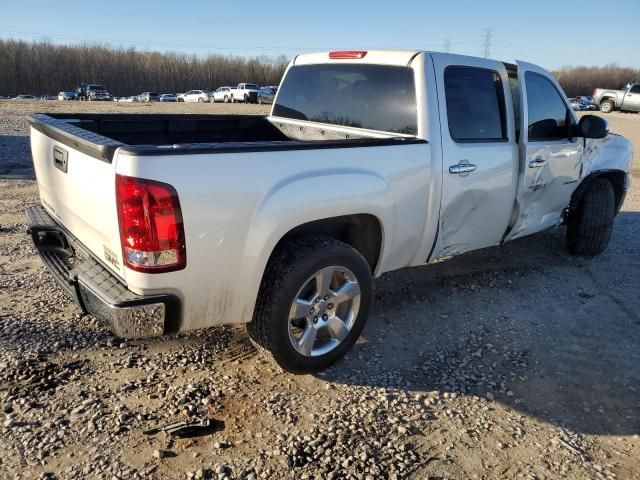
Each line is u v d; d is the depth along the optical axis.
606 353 3.65
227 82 94.12
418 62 3.59
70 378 3.05
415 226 3.53
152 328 2.55
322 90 4.39
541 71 4.48
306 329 3.06
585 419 2.95
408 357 3.49
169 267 2.47
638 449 2.73
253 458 2.51
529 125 4.32
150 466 2.43
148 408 2.83
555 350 3.66
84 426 2.67
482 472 2.51
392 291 4.52
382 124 3.84
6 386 2.94
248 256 2.69
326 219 3.18
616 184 5.71
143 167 2.33
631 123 22.97
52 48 88.44
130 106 32.25
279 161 2.74
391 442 2.67
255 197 2.65
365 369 3.31
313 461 2.51
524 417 2.94
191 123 4.68
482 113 3.91
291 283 2.87
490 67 3.97
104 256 2.75
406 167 3.34
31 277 4.45
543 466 2.57
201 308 2.66
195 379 3.12
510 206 4.25
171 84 90.94
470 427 2.83
